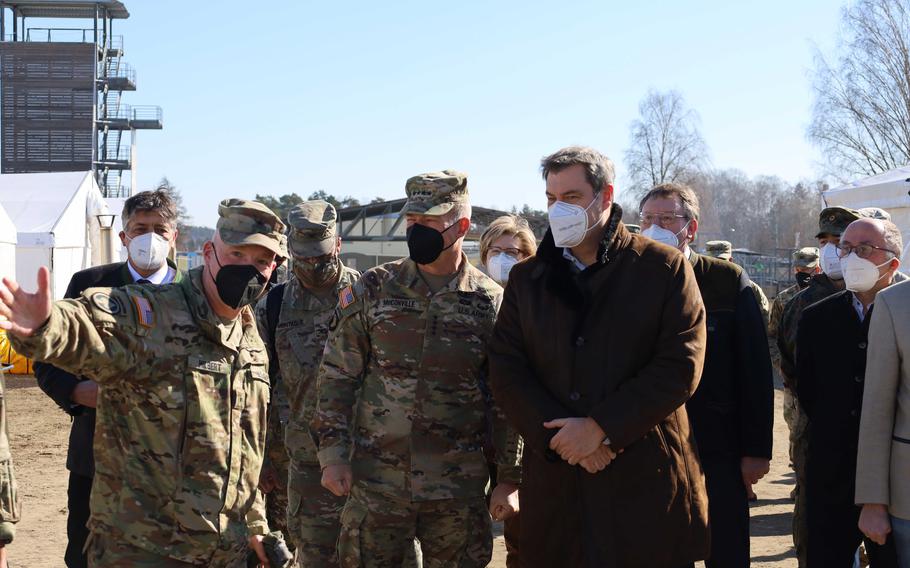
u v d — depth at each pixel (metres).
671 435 3.38
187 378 3.03
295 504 4.72
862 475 3.84
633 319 3.34
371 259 30.42
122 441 3.00
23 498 8.15
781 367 5.63
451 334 3.80
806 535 4.98
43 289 2.59
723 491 4.32
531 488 3.50
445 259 3.82
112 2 52.62
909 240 11.89
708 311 4.43
